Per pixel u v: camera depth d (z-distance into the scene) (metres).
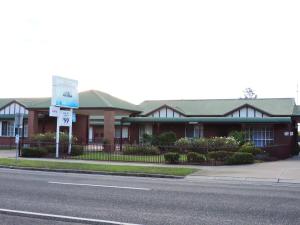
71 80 27.44
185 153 25.44
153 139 31.92
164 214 8.53
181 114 38.31
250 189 12.98
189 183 14.66
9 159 22.89
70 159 24.48
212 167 20.78
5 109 42.78
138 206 9.41
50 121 41.47
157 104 41.91
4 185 12.77
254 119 34.25
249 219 8.14
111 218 8.08
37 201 9.84
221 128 37.88
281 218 8.27
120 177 16.88
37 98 44.69
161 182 14.84
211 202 10.13
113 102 34.53
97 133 53.38
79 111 34.94
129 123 39.88
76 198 10.42
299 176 16.91
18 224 7.44
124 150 27.56
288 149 32.56
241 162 22.50
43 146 27.39
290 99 38.56
